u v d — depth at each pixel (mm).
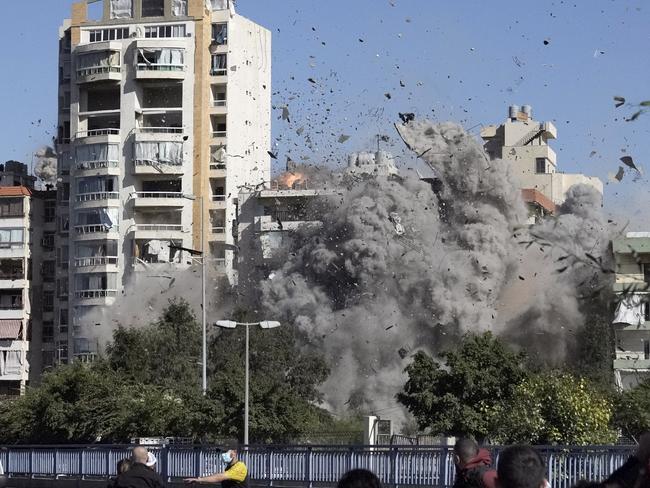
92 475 43469
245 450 37281
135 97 105938
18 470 47438
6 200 107500
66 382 62938
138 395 60625
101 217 104500
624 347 78438
